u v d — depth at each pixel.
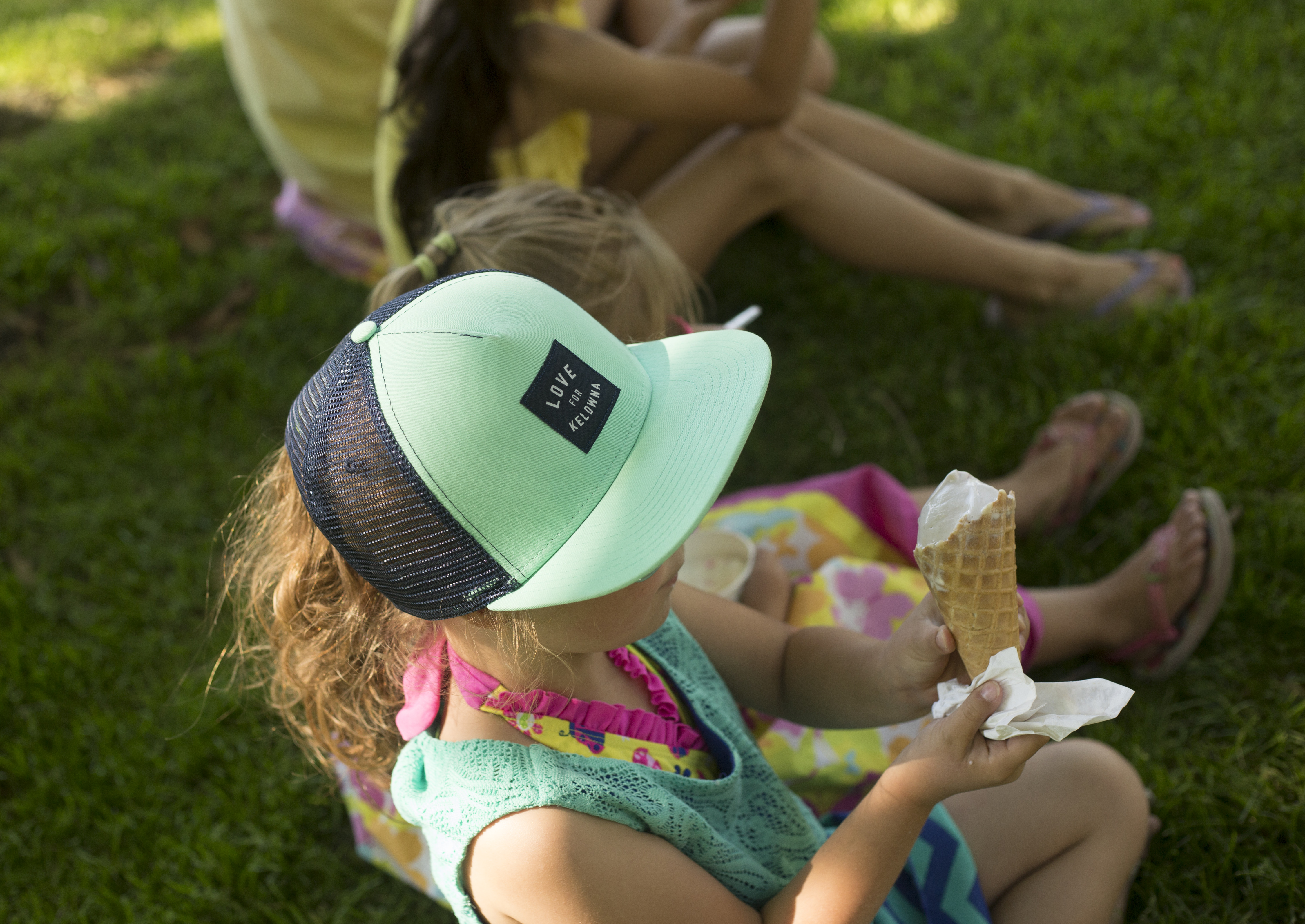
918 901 1.43
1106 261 2.78
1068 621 2.04
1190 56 3.42
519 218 1.58
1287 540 2.15
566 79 2.23
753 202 2.60
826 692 1.38
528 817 1.06
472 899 1.11
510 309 1.00
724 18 4.23
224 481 2.80
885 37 3.98
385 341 0.99
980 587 1.03
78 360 3.23
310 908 1.96
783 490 2.26
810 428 2.76
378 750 1.33
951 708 1.06
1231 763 1.86
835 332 2.98
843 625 1.92
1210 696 1.98
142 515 2.76
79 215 3.71
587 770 1.09
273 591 1.36
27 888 2.04
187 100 4.31
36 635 2.47
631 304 1.61
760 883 1.20
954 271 2.75
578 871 1.04
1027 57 3.65
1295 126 3.07
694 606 1.47
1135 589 2.03
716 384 1.05
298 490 1.10
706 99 2.40
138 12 5.17
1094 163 3.23
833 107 3.06
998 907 1.52
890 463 2.62
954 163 3.06
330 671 1.25
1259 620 2.04
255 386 3.04
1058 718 0.97
